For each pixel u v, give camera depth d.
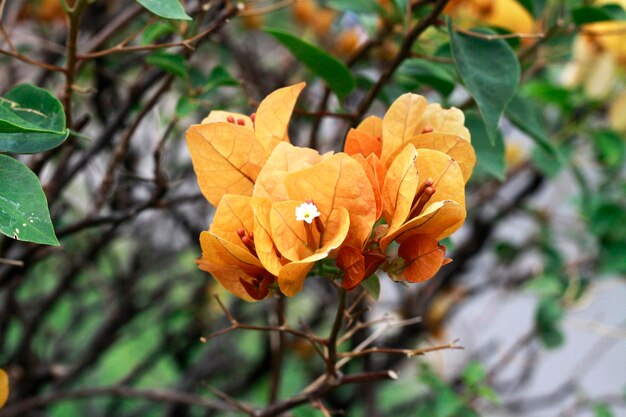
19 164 0.44
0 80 0.84
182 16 0.45
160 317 1.12
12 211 0.43
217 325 1.08
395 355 0.89
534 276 0.95
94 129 0.91
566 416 0.92
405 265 0.45
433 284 0.94
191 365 1.10
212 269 0.46
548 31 0.59
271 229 0.44
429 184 0.44
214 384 1.05
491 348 1.03
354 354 0.49
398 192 0.44
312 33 0.91
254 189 0.45
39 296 1.09
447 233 0.45
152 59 0.58
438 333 0.97
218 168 0.46
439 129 0.47
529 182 0.93
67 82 0.52
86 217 0.61
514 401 0.97
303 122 0.84
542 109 0.84
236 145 0.46
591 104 0.78
